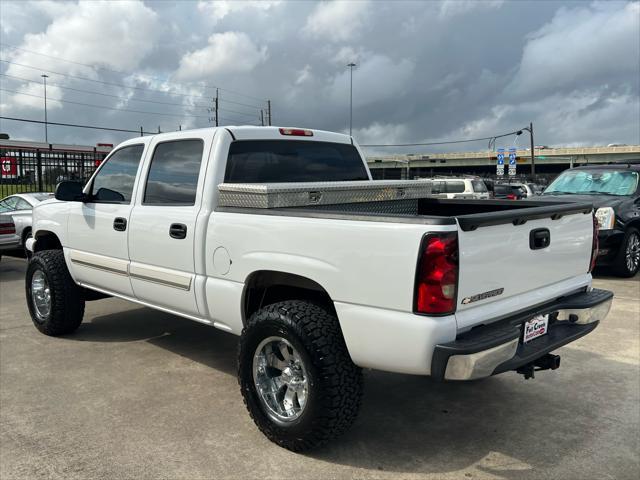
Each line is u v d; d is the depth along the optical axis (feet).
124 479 9.61
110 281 15.42
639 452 10.56
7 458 10.29
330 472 9.86
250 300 11.84
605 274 29.50
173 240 13.00
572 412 12.34
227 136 12.88
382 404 12.81
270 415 10.75
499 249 9.60
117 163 15.58
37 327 18.28
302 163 14.71
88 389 13.61
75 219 16.49
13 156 54.29
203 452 10.53
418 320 8.73
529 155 231.71
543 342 10.64
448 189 67.46
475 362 8.64
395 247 8.91
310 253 10.09
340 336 9.96
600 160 217.77
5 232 31.60
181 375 14.58
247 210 11.44
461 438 11.14
